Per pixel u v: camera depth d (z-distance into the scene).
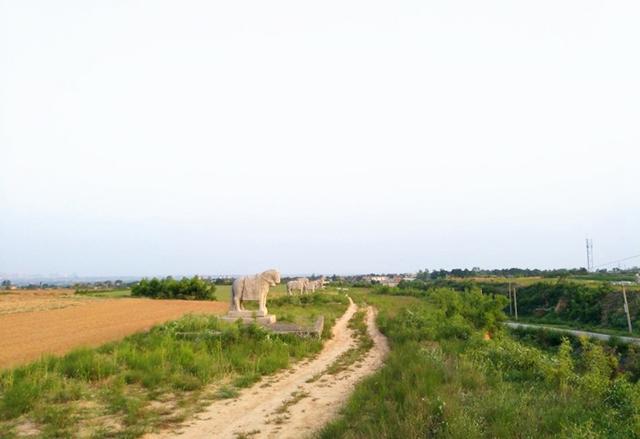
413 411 8.13
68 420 8.96
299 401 10.88
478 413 8.23
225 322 20.08
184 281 57.81
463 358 14.05
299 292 53.75
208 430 8.81
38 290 79.38
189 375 12.53
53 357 13.30
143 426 8.81
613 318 51.44
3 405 9.35
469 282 83.88
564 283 66.50
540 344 38.00
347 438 7.33
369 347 19.30
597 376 12.30
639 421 8.13
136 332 19.94
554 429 7.86
